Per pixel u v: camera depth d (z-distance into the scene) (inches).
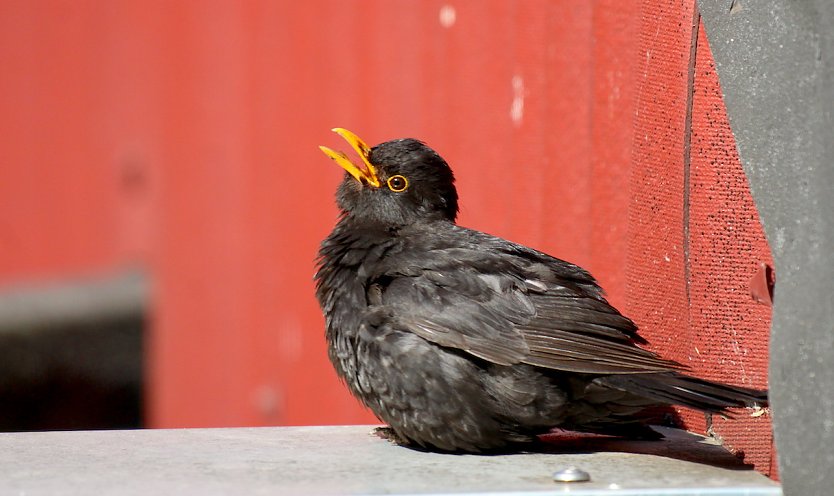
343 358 396.2
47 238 1085.1
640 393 349.1
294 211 790.5
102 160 1034.7
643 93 426.3
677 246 402.3
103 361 1029.2
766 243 372.5
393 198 438.6
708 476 334.6
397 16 665.0
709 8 336.8
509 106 550.3
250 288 856.3
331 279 408.5
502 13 557.9
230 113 888.9
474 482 327.3
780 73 310.3
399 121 665.0
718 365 385.1
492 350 366.9
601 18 465.7
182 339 952.9
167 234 975.0
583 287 398.0
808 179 299.9
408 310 382.6
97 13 1033.5
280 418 806.5
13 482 330.3
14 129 1103.6
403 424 380.5
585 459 364.8
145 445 389.4
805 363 295.4
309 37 775.7
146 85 992.2
